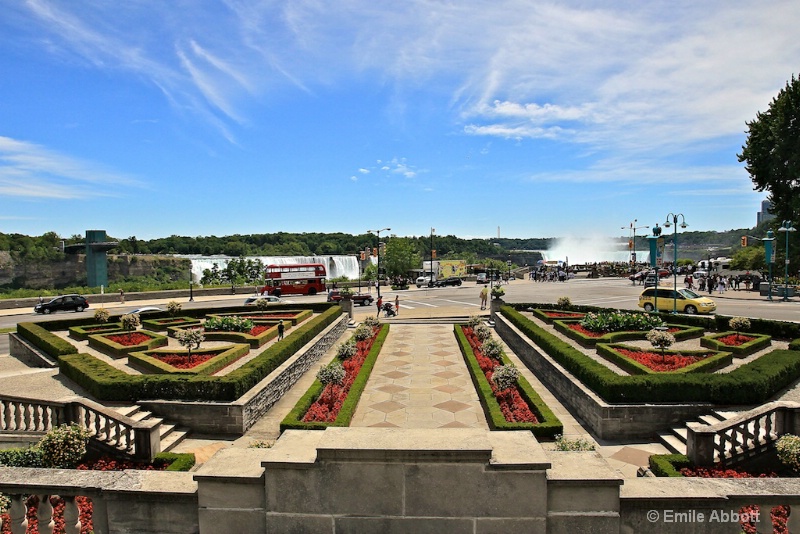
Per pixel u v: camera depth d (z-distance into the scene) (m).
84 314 39.31
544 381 17.30
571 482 4.80
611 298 44.31
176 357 16.66
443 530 4.74
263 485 4.97
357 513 4.78
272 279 55.25
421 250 157.12
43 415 10.87
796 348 16.36
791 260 46.06
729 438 9.14
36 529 6.47
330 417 12.77
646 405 11.89
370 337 23.62
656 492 5.10
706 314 30.75
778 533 6.07
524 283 68.56
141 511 5.29
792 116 41.78
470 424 13.02
